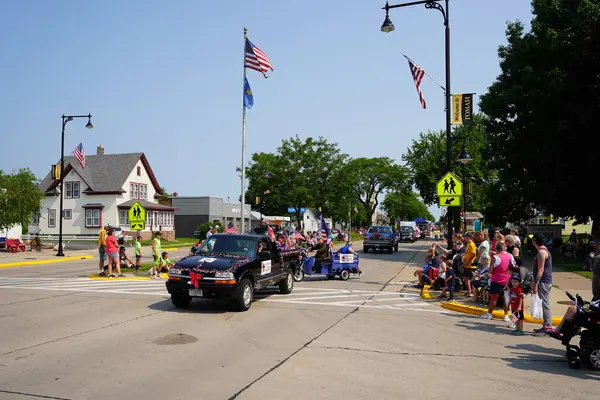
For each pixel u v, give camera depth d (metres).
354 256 18.92
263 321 10.20
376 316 11.09
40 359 7.08
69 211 50.84
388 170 101.44
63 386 5.89
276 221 64.00
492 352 8.00
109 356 7.28
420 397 5.71
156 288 15.12
